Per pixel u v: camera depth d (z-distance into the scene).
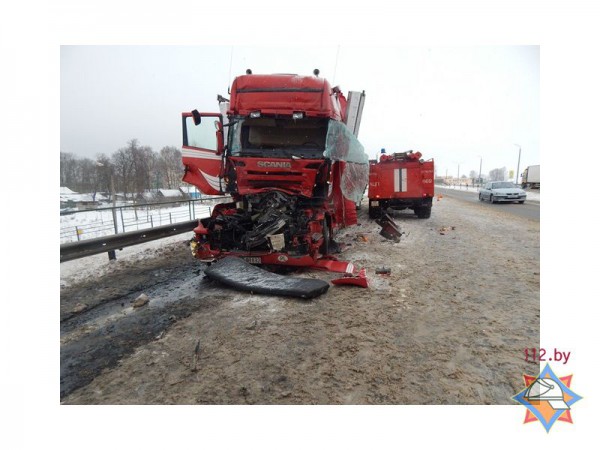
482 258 7.52
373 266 6.80
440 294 5.23
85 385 3.11
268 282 5.34
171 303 5.03
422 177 14.21
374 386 3.02
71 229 12.52
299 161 6.55
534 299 5.02
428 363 3.36
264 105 6.62
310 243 6.17
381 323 4.20
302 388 3.00
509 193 24.86
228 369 3.28
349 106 9.59
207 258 6.45
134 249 9.26
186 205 25.42
